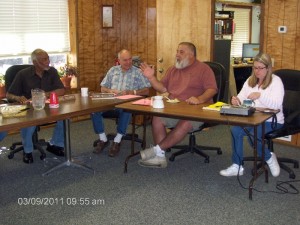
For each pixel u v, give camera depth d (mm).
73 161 3691
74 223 2557
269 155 3283
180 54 3713
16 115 2807
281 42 4328
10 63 5016
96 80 5832
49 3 5234
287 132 3285
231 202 2879
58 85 4098
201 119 2854
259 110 3053
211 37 4988
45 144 4199
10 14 4840
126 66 4223
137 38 5812
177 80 3826
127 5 5844
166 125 3633
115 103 3385
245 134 3232
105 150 4246
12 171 3596
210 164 3775
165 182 3295
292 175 3332
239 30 8602
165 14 5375
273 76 3316
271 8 4359
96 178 3395
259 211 2727
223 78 3812
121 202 2889
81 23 5488
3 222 2576
